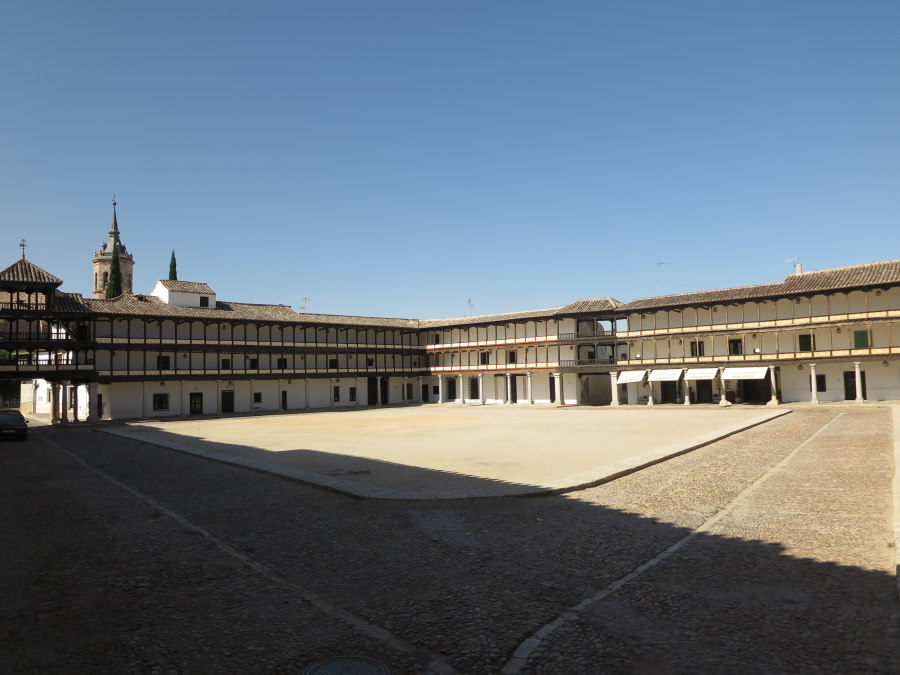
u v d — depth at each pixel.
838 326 56.84
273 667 5.81
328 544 10.41
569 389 74.25
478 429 36.84
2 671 5.78
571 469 18.56
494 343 81.25
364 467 19.81
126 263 104.69
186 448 27.14
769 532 10.55
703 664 5.72
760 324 60.66
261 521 12.30
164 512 13.35
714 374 61.38
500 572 8.70
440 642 6.33
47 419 61.41
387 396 85.50
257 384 71.31
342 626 6.81
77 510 13.70
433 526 11.57
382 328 82.50
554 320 75.75
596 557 9.37
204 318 65.00
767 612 6.96
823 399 58.19
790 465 18.33
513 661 5.86
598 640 6.31
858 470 16.78
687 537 10.45
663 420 41.41
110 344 58.16
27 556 9.88
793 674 5.48
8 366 51.25
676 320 66.62
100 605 7.58
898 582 7.29
